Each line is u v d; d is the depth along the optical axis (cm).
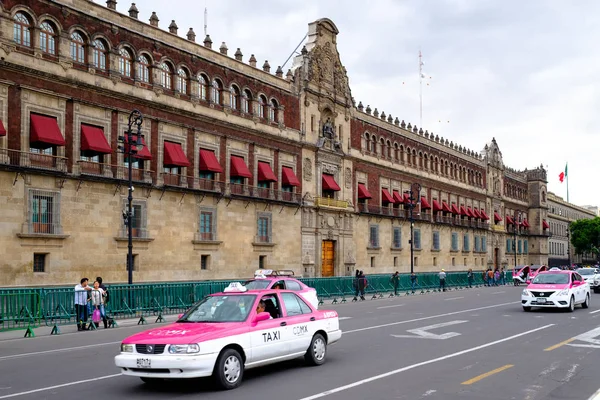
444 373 1348
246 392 1165
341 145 6094
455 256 8512
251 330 1260
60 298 2639
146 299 3008
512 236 10838
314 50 5797
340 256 5956
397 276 5047
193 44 4438
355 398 1105
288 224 5294
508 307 3300
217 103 4650
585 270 4978
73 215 3516
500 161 10494
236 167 4697
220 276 4547
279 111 5291
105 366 1505
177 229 4197
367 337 1995
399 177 7231
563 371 1370
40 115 3388
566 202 14550
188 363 1119
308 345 1425
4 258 3158
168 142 4178
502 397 1116
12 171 3200
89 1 3669
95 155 3694
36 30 3369
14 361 1630
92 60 3678
